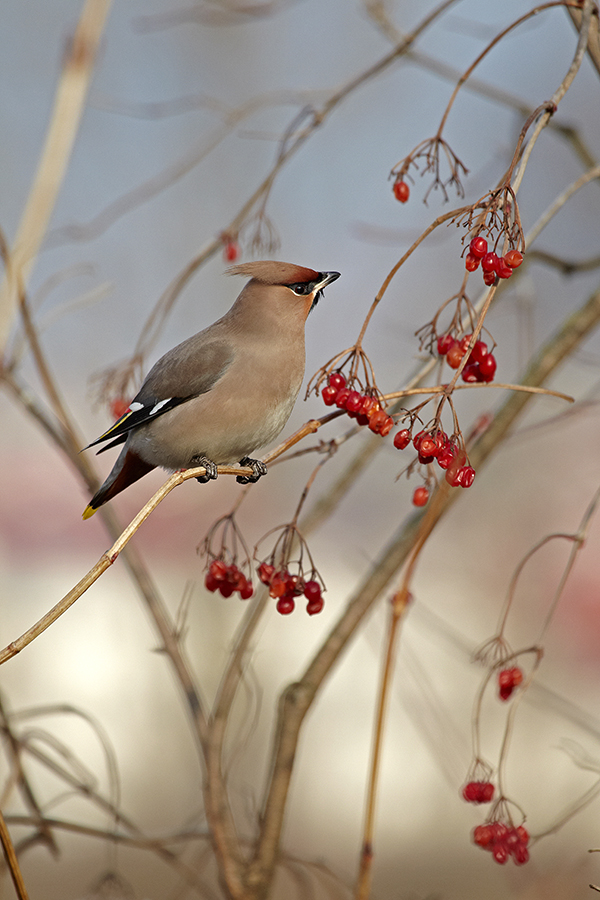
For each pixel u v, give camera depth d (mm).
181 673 6410
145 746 12680
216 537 13836
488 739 11320
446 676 11938
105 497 7324
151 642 13219
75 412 15148
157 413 7379
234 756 6371
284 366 7441
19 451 14172
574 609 11898
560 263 8031
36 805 6652
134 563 6664
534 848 10195
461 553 13250
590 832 10453
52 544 13625
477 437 6957
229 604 13367
